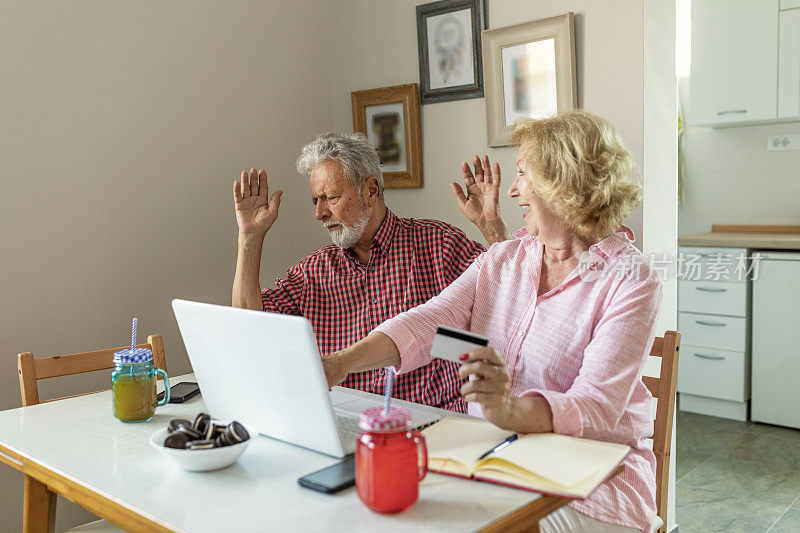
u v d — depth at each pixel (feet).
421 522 3.06
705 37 12.34
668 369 5.25
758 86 11.87
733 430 11.67
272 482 3.56
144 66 7.89
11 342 6.97
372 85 9.51
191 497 3.40
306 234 9.74
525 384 4.89
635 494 4.44
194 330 4.39
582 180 4.49
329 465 3.78
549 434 3.89
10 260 6.92
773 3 11.54
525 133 4.81
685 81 13.75
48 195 7.18
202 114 8.46
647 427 4.74
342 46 9.80
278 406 4.05
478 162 6.93
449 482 3.50
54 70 7.18
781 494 9.27
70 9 7.27
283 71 9.34
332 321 6.82
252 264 6.83
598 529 4.34
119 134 7.71
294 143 9.52
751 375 11.89
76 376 7.45
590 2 7.47
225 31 8.66
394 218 6.78
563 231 4.82
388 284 6.64
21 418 4.86
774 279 11.35
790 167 12.85
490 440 3.87
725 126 13.35
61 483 3.78
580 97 7.63
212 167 8.59
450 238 6.73
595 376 4.20
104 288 7.64
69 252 7.35
